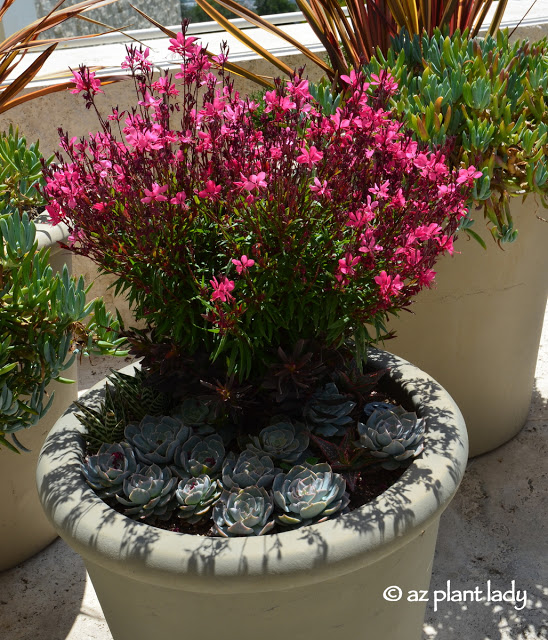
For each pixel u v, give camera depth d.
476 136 1.58
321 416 1.37
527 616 1.71
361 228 1.17
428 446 1.26
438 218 1.25
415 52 1.90
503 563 1.86
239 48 2.64
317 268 1.21
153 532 1.09
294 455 1.29
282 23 3.09
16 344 1.41
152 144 1.18
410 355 1.97
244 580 1.02
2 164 1.84
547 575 1.82
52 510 1.18
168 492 1.23
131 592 1.15
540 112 1.74
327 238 1.22
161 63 2.37
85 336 1.46
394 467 1.26
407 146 1.24
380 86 1.30
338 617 1.15
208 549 1.05
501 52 1.88
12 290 1.41
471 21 2.13
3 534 1.83
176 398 1.48
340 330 1.28
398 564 1.18
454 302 1.88
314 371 1.32
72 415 1.41
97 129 2.43
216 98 1.24
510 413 2.17
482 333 1.95
